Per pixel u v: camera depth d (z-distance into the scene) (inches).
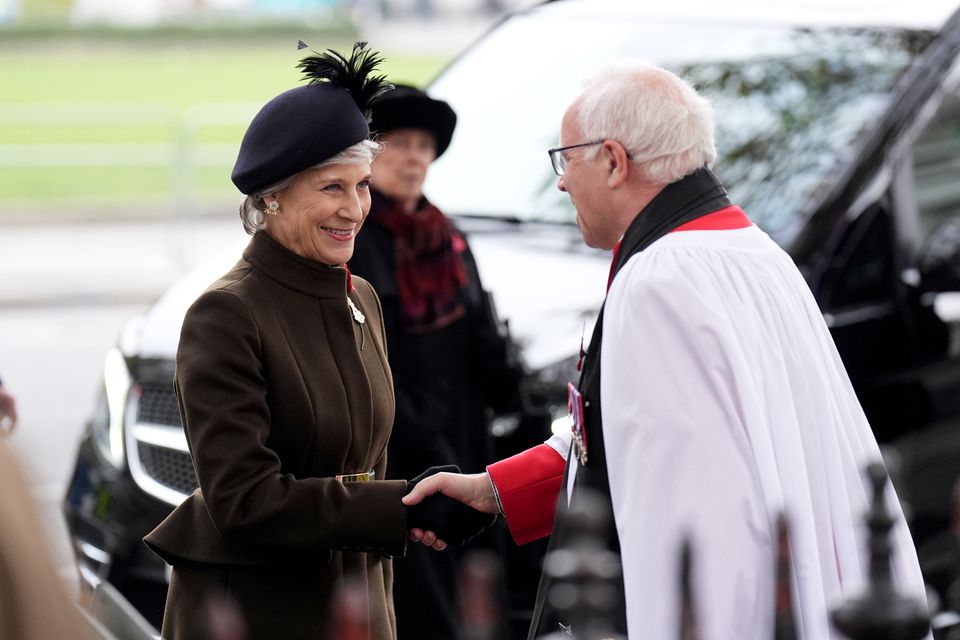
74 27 2556.6
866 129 275.3
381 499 174.1
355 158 173.2
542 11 358.0
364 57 175.6
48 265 748.6
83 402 518.0
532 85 331.9
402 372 240.2
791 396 163.2
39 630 103.8
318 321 175.9
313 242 173.9
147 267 749.9
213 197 861.2
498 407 253.0
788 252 259.6
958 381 262.2
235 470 166.4
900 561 171.6
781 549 128.4
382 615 186.9
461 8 3592.5
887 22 297.4
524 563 247.1
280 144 169.9
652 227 169.2
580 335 253.8
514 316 260.5
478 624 107.8
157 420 266.5
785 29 305.0
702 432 157.4
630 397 160.7
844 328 254.2
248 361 168.2
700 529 155.5
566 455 190.2
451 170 323.6
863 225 263.0
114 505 265.1
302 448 172.2
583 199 174.4
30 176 913.5
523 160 317.4
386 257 242.1
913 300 261.0
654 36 321.1
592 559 117.6
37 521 106.1
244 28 2645.2
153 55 2405.3
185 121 800.9
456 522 184.4
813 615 157.2
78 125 900.0
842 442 168.9
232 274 174.9
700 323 160.1
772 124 284.8
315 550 173.8
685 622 124.2
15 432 114.4
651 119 168.2
